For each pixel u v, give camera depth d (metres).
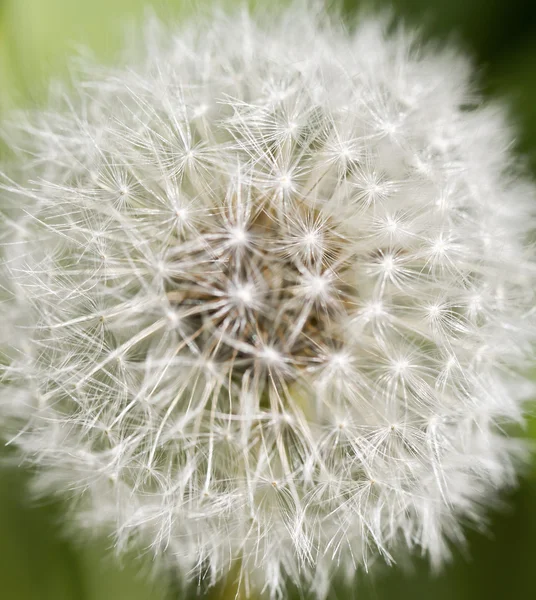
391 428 0.07
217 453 0.07
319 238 0.07
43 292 0.07
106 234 0.07
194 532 0.07
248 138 0.07
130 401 0.07
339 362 0.07
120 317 0.07
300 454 0.07
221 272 0.07
